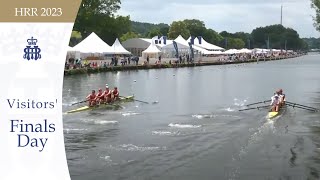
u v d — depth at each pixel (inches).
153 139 896.9
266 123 1096.8
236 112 1315.2
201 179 611.5
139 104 1502.2
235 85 2364.7
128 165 685.9
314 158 731.4
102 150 791.1
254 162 707.4
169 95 1841.8
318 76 3122.5
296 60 7372.1
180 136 931.3
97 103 1375.5
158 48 4552.2
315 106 1460.4
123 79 2696.9
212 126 1058.7
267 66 4825.3
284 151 783.7
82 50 3053.6
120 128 1028.5
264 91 2034.9
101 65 3417.8
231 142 864.9
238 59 5836.6
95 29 4810.5
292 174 636.1
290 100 1674.5
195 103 1560.0
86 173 638.5
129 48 5128.0
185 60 4704.7
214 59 5467.5
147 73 3336.6
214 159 725.3
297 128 1021.2
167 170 656.4
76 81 2485.2
